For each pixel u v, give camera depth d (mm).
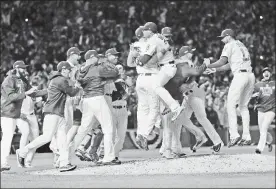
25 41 55406
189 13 62094
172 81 25016
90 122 25094
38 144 25125
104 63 25000
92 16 58969
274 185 16922
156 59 24625
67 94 24875
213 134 27844
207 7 63406
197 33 60219
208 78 48719
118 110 27203
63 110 24609
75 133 27453
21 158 25750
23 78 26828
